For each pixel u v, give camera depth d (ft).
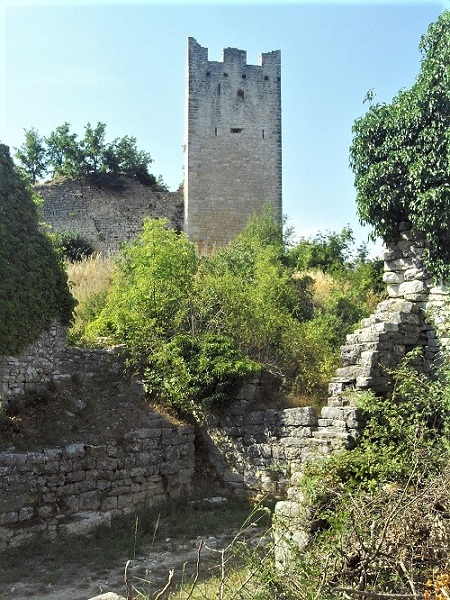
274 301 70.44
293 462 44.93
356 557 20.24
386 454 30.09
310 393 52.16
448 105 39.52
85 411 46.57
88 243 129.08
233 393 49.73
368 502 22.07
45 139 145.89
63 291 50.57
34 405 44.73
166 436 46.93
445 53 39.68
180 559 33.35
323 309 80.12
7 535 34.68
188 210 134.21
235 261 87.15
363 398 35.12
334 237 111.04
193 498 47.19
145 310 55.98
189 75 136.05
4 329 43.96
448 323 36.22
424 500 21.67
